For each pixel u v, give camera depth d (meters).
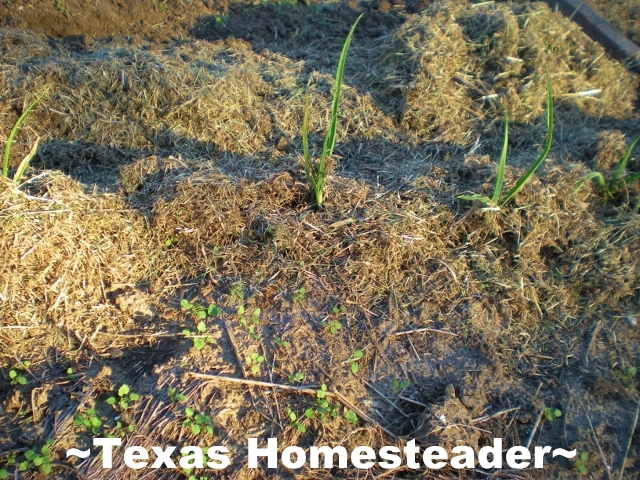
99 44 4.88
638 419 2.89
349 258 3.27
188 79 4.11
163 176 3.56
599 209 3.85
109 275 3.15
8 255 2.92
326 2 5.75
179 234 3.33
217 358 2.88
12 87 3.96
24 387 2.76
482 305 3.25
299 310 3.10
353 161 3.96
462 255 3.39
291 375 2.85
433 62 4.47
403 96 4.37
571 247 3.58
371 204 3.49
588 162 4.24
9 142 3.05
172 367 2.83
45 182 3.24
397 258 3.29
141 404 2.71
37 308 2.95
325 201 3.47
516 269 3.41
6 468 2.50
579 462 2.70
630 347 3.23
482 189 3.57
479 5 5.16
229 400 2.74
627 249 3.59
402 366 2.98
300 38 5.25
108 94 4.02
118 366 2.88
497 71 4.64
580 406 2.92
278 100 4.24
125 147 3.89
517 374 3.04
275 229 3.30
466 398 2.87
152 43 4.95
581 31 5.37
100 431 2.63
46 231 3.02
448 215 3.50
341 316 3.10
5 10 4.92
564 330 3.29
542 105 4.58
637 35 5.73
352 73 4.73
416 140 4.16
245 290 3.18
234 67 4.39
